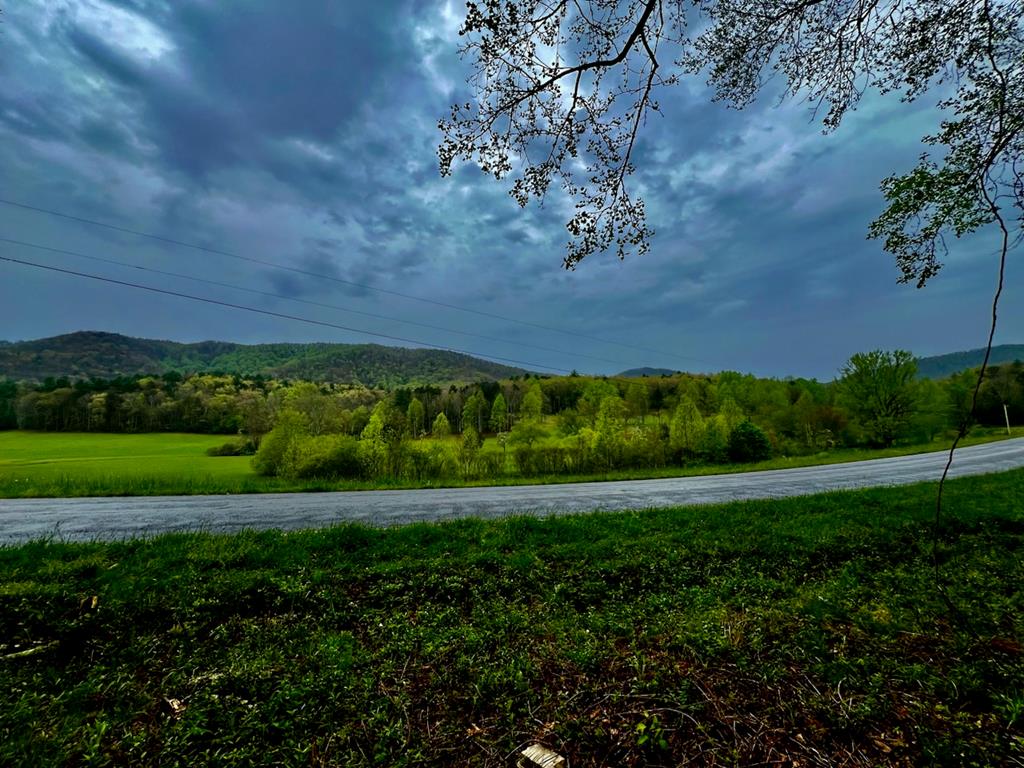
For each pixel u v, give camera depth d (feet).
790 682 10.05
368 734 9.21
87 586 16.07
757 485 55.57
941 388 155.02
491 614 15.74
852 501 32.73
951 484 40.16
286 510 37.22
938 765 7.35
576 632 13.65
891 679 10.00
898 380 130.62
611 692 9.95
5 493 46.09
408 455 87.20
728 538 23.72
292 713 9.91
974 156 14.01
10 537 26.35
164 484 53.98
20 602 14.84
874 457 98.63
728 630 12.88
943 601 14.87
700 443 111.45
